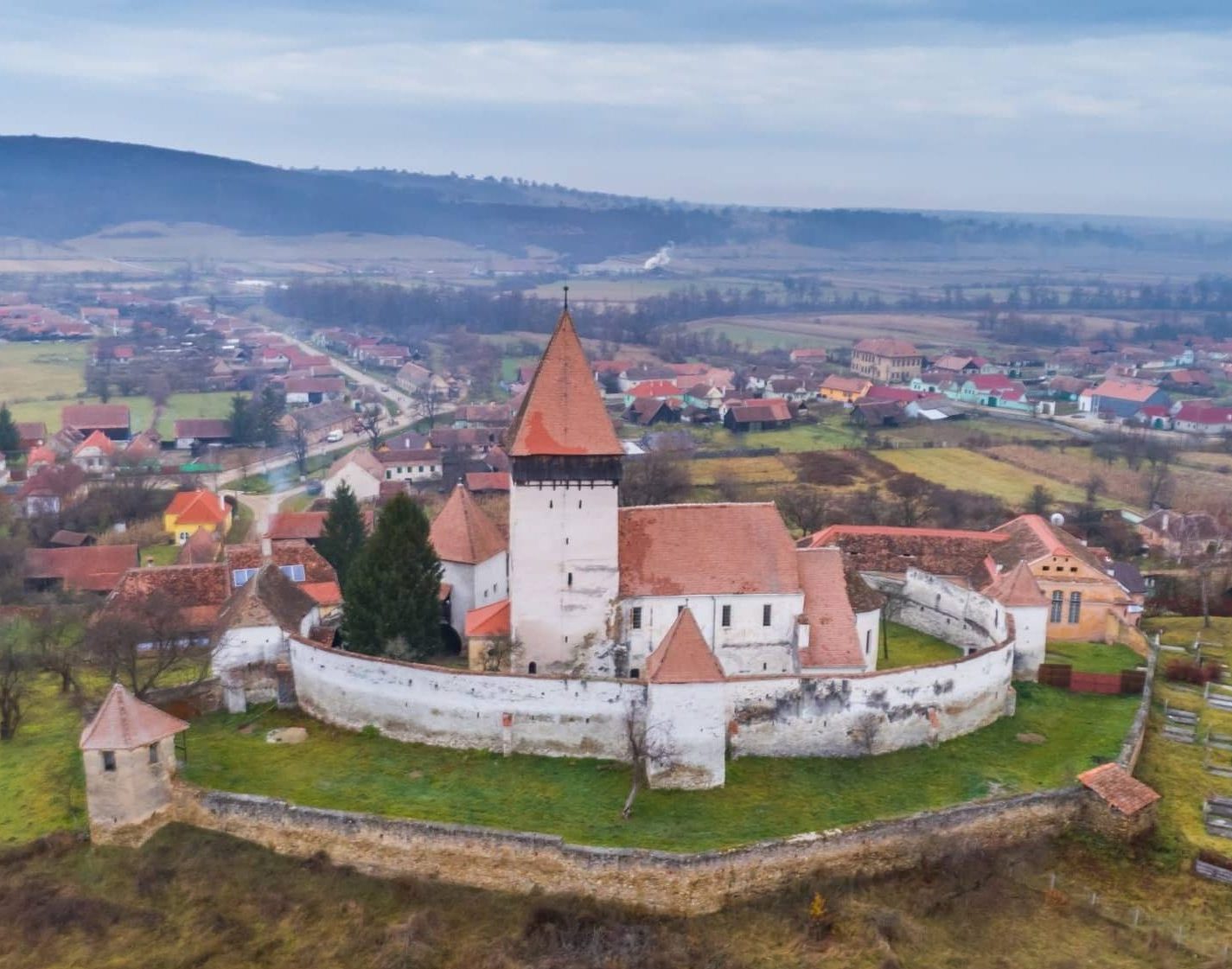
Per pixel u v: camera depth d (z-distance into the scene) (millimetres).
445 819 67438
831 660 83750
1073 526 148250
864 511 149375
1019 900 64312
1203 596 112812
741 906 63812
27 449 191250
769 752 76688
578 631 84750
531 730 75938
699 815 68812
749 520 87875
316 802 69438
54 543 141125
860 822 67750
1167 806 72562
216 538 138625
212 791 70000
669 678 71125
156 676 84062
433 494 171500
